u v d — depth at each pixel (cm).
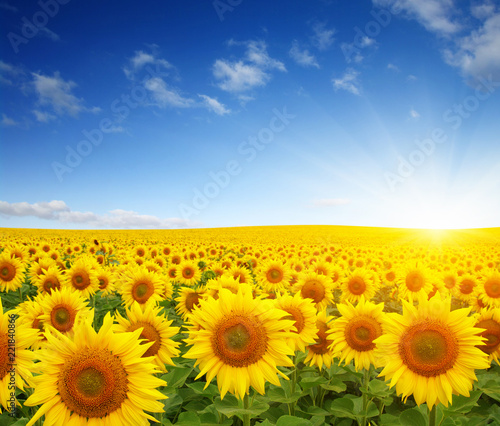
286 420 431
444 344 397
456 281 1316
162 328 472
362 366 562
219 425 486
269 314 399
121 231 8431
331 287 902
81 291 1034
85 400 318
